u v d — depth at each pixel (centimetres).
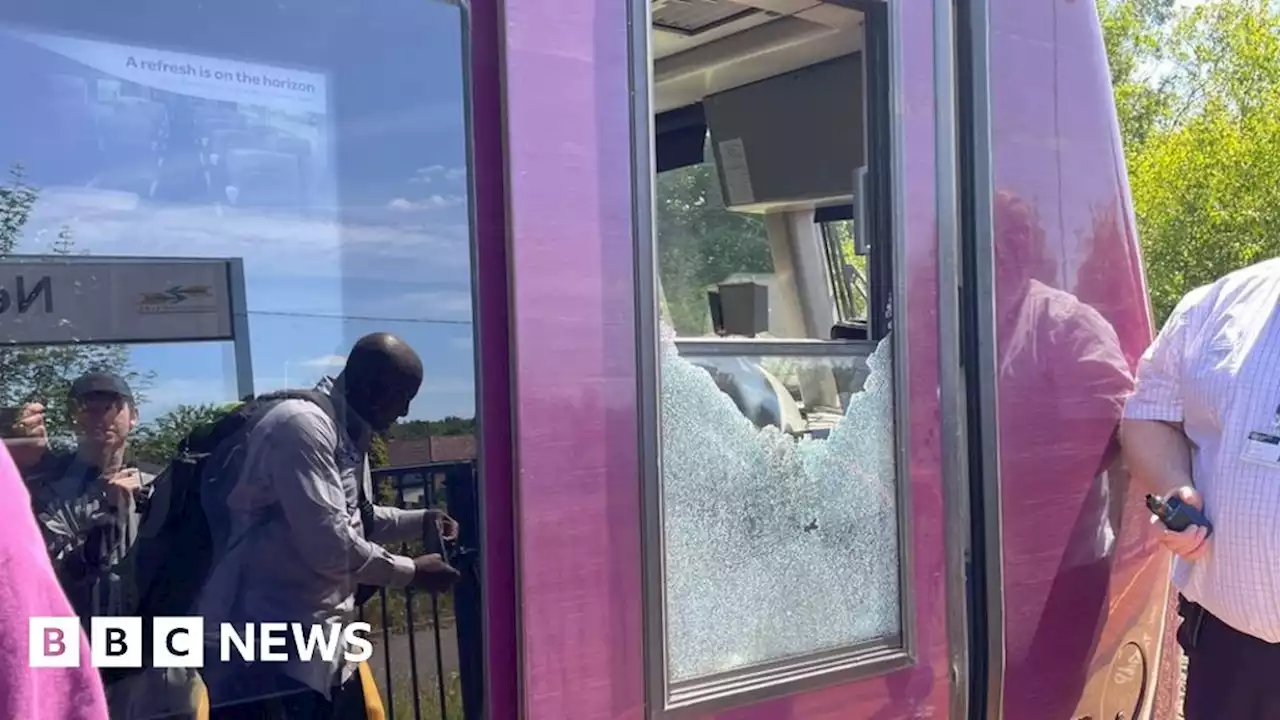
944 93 203
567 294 159
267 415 147
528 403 155
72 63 137
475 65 157
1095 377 229
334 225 150
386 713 149
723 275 255
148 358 142
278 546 147
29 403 136
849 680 186
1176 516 220
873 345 194
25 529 109
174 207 143
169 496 143
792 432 184
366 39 151
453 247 155
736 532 177
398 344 152
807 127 235
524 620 154
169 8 141
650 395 164
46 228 137
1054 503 220
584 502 159
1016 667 213
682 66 248
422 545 152
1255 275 227
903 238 195
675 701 166
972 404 207
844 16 208
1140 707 245
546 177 158
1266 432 215
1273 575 213
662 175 260
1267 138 1484
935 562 199
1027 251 217
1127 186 241
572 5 162
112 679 139
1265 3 1636
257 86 146
